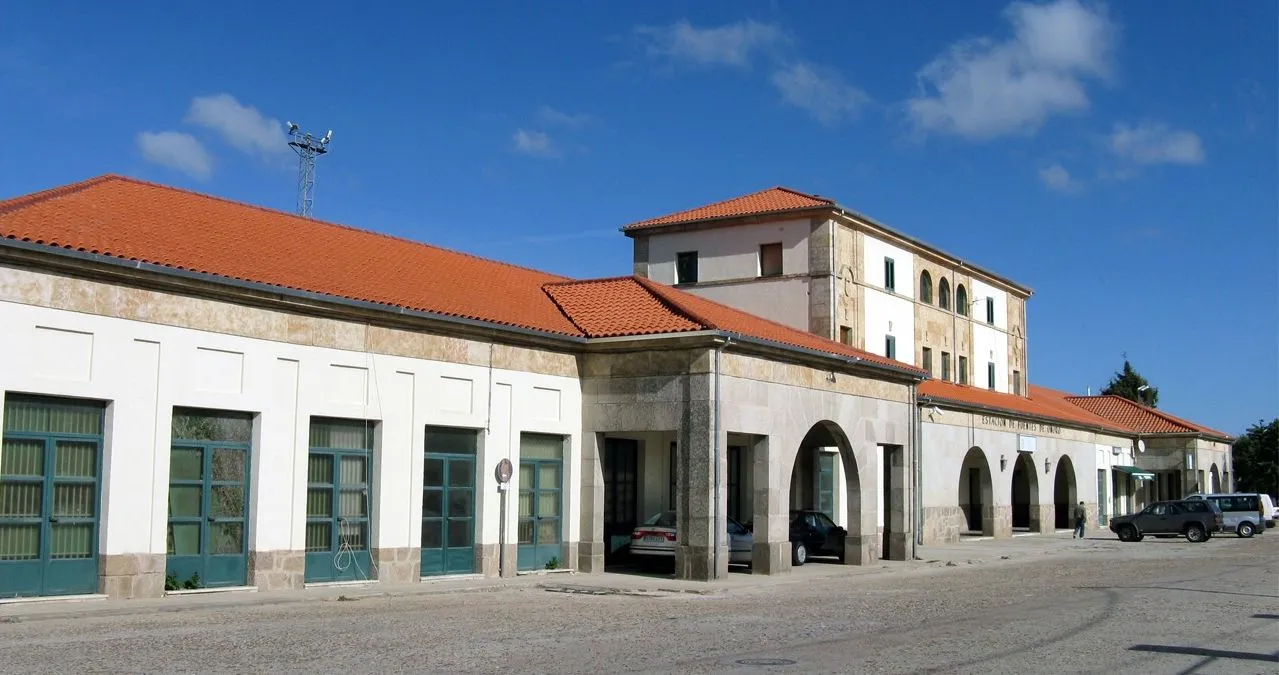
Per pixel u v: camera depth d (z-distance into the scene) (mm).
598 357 25250
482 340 23094
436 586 20969
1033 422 48938
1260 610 17875
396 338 21453
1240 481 87438
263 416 19188
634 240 42969
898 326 43000
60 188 20312
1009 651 13070
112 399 17078
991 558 33375
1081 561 32625
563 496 25000
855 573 26828
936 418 40469
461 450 22922
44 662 11727
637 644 13680
